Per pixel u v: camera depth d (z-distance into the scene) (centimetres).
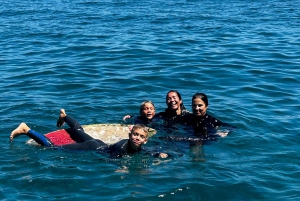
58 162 768
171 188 686
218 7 2744
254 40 1783
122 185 695
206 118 949
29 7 2731
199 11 2567
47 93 1148
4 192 670
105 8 2686
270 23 2172
